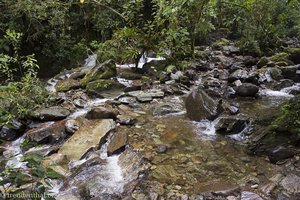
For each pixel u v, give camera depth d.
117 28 8.67
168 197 3.02
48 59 9.16
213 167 3.56
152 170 3.49
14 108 4.77
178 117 5.00
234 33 12.60
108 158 3.83
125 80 6.86
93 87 6.09
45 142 4.30
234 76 6.83
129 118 4.77
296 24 13.53
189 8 7.80
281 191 3.09
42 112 4.93
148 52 8.19
